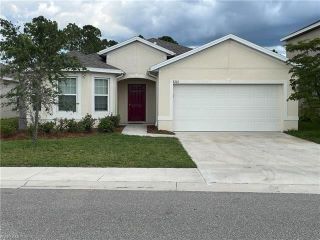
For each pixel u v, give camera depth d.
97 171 10.17
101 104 20.91
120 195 8.04
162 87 19.56
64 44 14.05
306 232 5.78
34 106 14.26
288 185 8.94
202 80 19.56
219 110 19.86
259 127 19.89
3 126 16.77
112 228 5.93
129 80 24.16
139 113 24.31
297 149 14.26
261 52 19.50
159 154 12.55
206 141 16.30
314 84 17.22
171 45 27.45
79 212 6.78
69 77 19.53
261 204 7.36
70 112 19.58
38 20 13.99
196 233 5.72
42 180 9.27
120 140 15.59
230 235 5.64
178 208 7.05
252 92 19.83
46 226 6.02
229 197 7.91
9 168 10.51
